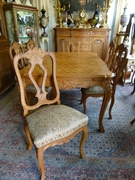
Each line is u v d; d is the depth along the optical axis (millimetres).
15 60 1014
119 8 3607
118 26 3766
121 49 1707
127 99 2398
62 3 3658
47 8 3734
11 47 1726
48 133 999
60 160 1294
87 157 1325
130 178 1144
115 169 1215
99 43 3754
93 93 1717
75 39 3715
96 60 1986
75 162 1276
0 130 1666
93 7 3680
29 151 1385
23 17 3107
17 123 1793
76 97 2486
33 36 3463
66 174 1171
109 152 1378
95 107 2174
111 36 4051
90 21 3617
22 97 1146
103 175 1165
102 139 1538
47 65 1689
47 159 1302
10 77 2889
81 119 1150
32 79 1151
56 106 1291
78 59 2047
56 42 3764
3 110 2088
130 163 1269
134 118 1866
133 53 3068
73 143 1488
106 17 3736
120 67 1584
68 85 1429
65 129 1054
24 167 1229
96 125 1765
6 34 2736
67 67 1619
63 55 2346
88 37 3691
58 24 3869
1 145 1450
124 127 1729
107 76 1348
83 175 1165
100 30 3605
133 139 1539
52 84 1346
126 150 1401
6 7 2672
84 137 1228
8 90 2838
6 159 1298
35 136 985
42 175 1103
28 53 1061
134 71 2875
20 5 2787
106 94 1454
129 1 3500
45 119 1107
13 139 1531
